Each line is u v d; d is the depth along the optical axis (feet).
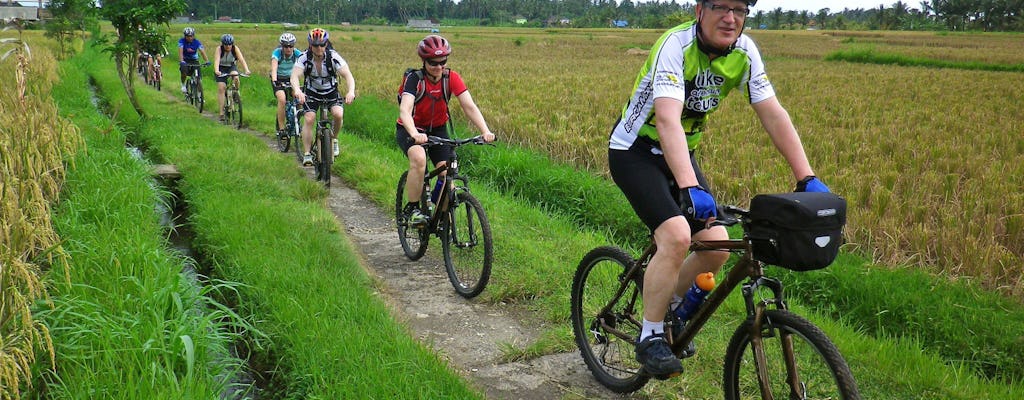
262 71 78.84
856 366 12.82
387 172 28.35
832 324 14.78
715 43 9.10
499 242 19.27
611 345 12.49
